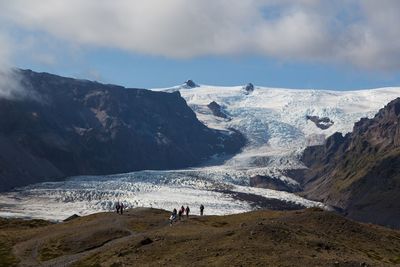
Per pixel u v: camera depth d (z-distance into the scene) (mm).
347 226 103750
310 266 69062
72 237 109312
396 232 113062
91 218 138250
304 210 121562
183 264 73375
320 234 92750
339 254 79938
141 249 85250
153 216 137000
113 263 80000
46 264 92188
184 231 96000
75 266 84625
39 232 125062
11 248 109250
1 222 168750
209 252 77125
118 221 123250
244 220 117000
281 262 70312
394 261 86688
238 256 72938
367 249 92750
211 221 116625
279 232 84375
